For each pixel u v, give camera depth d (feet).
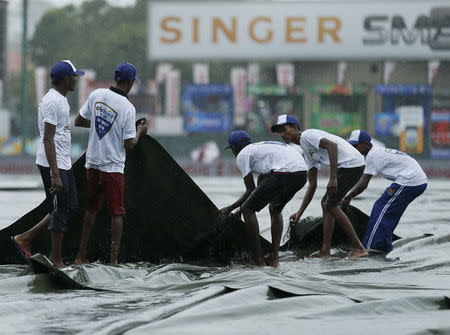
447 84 485.97
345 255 121.70
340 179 119.24
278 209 110.93
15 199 222.69
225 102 510.99
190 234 110.22
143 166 109.50
